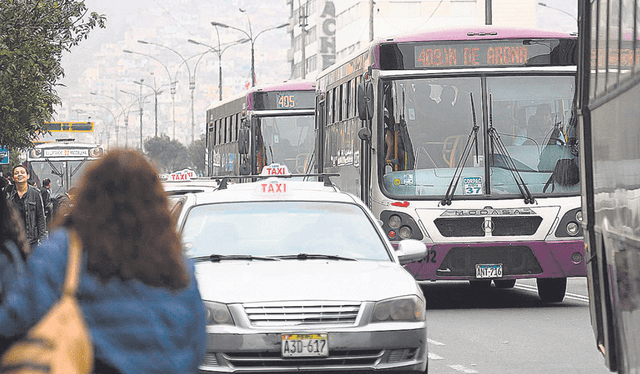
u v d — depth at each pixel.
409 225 28.52
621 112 14.22
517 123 28.83
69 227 6.81
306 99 52.47
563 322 26.00
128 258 6.72
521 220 28.41
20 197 30.64
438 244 28.39
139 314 6.65
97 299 6.67
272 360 14.97
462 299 32.19
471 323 26.06
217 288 15.39
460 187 28.61
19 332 6.53
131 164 6.90
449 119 28.88
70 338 6.22
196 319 6.85
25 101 47.06
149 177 6.90
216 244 17.30
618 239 14.48
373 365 15.07
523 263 28.39
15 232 8.77
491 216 28.36
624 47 14.00
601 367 19.53
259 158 52.09
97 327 6.62
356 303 15.19
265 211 18.02
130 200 6.80
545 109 28.91
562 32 29.17
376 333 15.04
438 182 28.67
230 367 14.97
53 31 47.56
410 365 15.20
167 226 6.88
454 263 28.41
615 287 14.87
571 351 21.47
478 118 28.81
